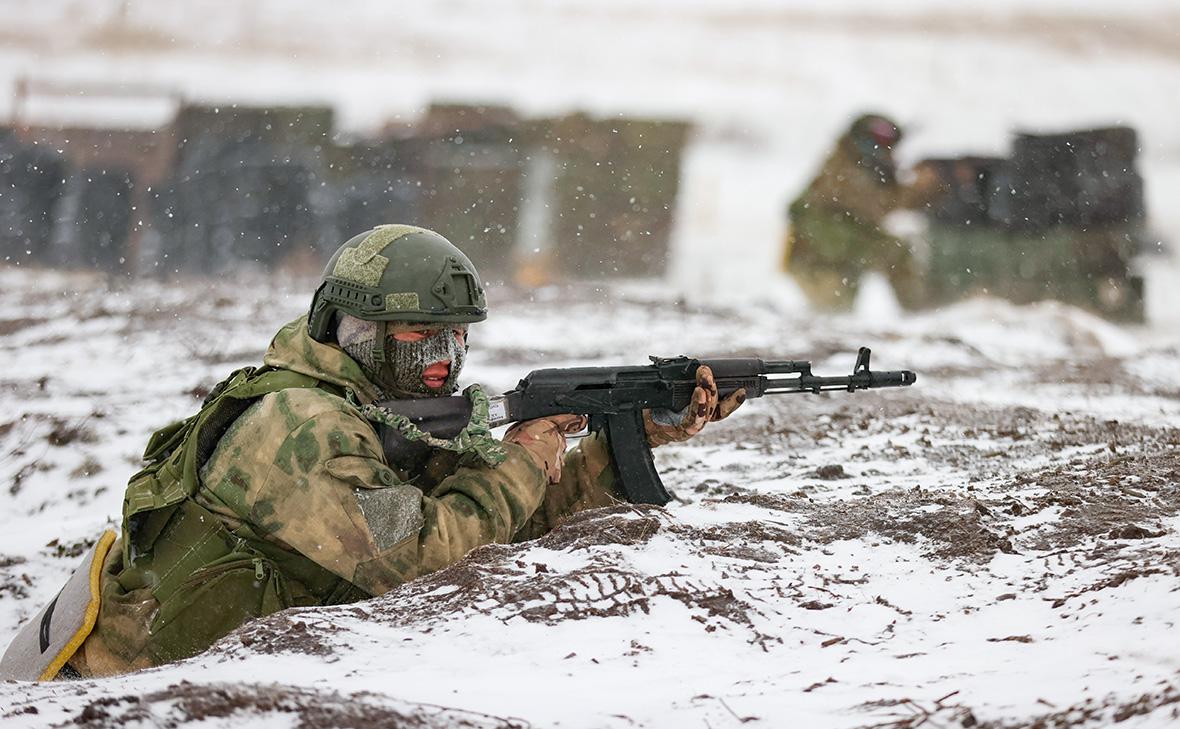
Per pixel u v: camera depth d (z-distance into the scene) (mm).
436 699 8227
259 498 12195
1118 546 10500
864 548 11336
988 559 10758
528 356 32031
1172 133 77562
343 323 12906
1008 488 13438
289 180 53906
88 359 31781
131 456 23375
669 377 13750
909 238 45844
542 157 55875
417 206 55188
